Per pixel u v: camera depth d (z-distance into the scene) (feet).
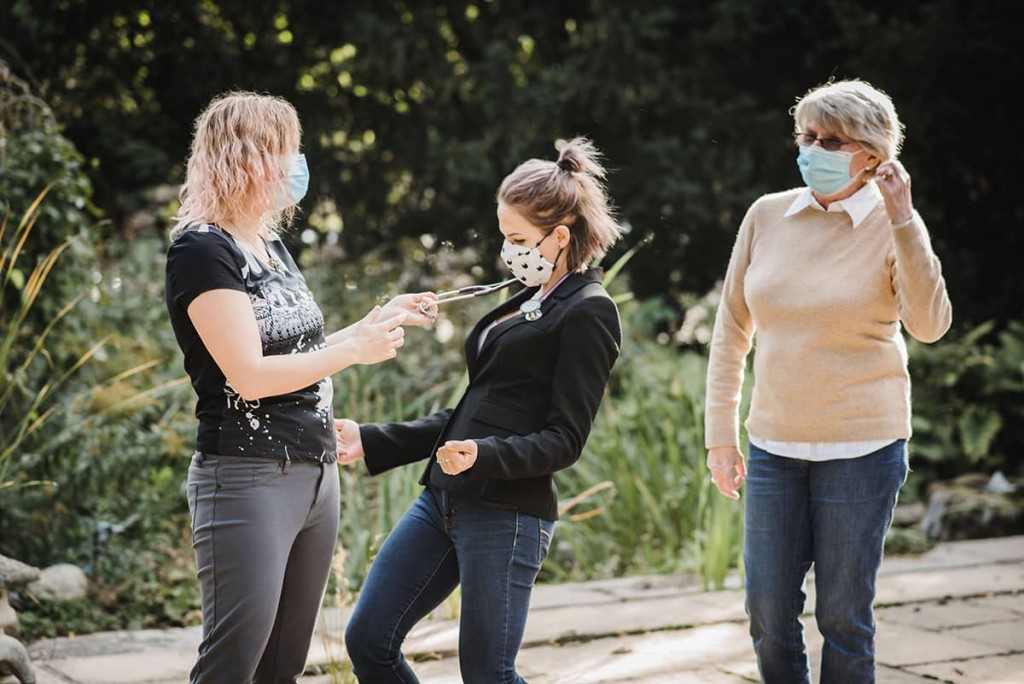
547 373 10.43
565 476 24.94
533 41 37.70
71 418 20.12
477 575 10.32
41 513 19.67
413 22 35.24
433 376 27.68
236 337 9.69
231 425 9.98
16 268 20.06
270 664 10.78
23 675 14.30
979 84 35.29
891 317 11.27
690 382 27.30
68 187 20.53
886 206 10.64
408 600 10.66
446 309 30.01
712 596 19.79
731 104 35.83
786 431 11.37
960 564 22.11
